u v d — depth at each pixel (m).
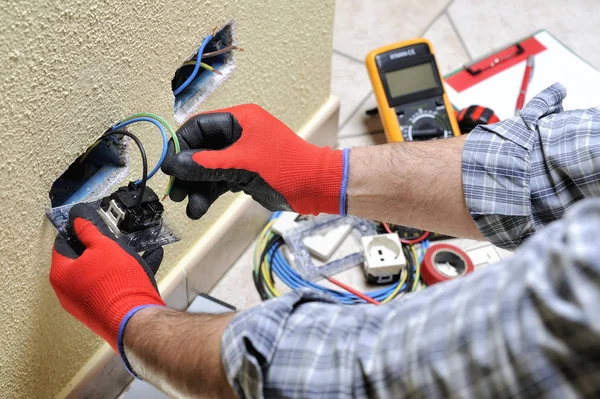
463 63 1.37
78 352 0.90
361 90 1.33
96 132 0.71
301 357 0.49
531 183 0.69
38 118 0.62
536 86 1.27
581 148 0.65
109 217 0.71
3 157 0.60
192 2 0.74
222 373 0.52
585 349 0.35
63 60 0.61
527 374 0.38
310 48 1.03
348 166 0.79
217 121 0.74
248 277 1.12
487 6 1.46
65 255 0.70
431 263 1.06
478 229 0.74
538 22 1.43
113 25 0.65
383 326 0.48
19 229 0.67
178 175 0.70
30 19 0.55
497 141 0.71
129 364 0.66
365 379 0.46
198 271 1.04
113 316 0.65
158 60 0.74
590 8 1.45
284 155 0.78
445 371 0.42
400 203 0.78
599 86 1.27
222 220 1.05
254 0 0.83
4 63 0.55
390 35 1.41
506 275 0.42
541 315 0.37
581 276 0.35
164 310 0.64
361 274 1.10
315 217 1.12
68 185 0.77
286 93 1.05
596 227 0.36
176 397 0.61
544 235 0.41
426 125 1.13
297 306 0.54
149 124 0.78
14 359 0.77
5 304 0.70
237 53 0.87
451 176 0.75
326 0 0.97
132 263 0.69
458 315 0.43
